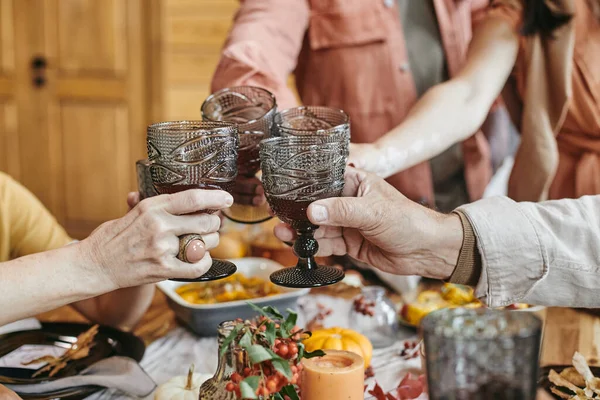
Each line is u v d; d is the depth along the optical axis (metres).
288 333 0.94
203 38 4.41
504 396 0.72
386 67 1.94
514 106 1.75
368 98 1.97
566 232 1.11
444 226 1.11
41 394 1.16
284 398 0.98
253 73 1.62
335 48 1.95
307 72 2.04
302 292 1.50
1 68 4.79
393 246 1.11
